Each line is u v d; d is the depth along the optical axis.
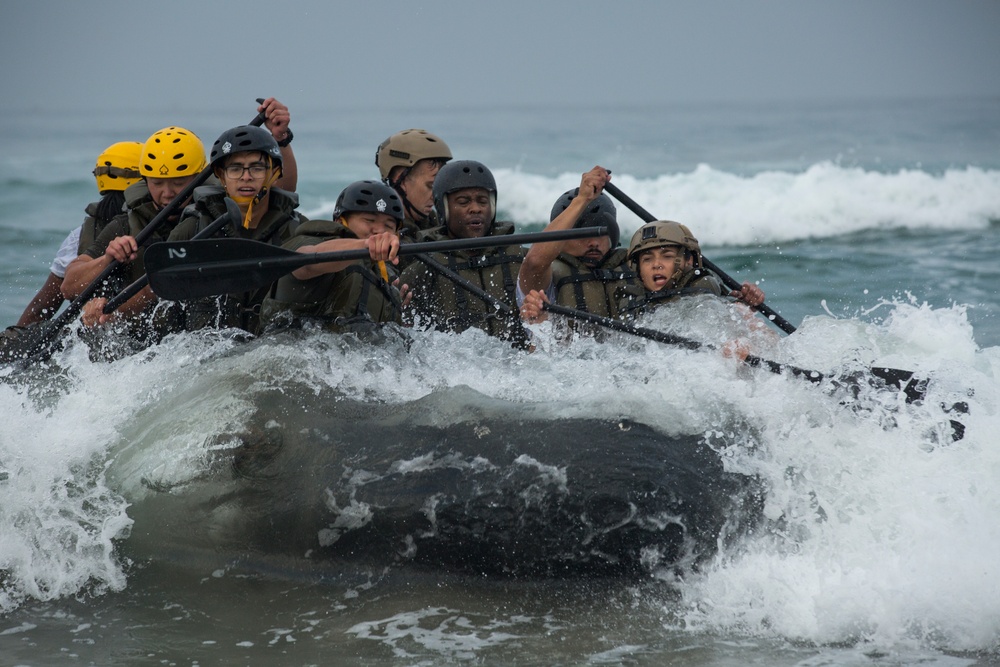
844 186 48.44
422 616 10.58
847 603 10.11
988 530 10.50
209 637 10.27
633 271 15.84
